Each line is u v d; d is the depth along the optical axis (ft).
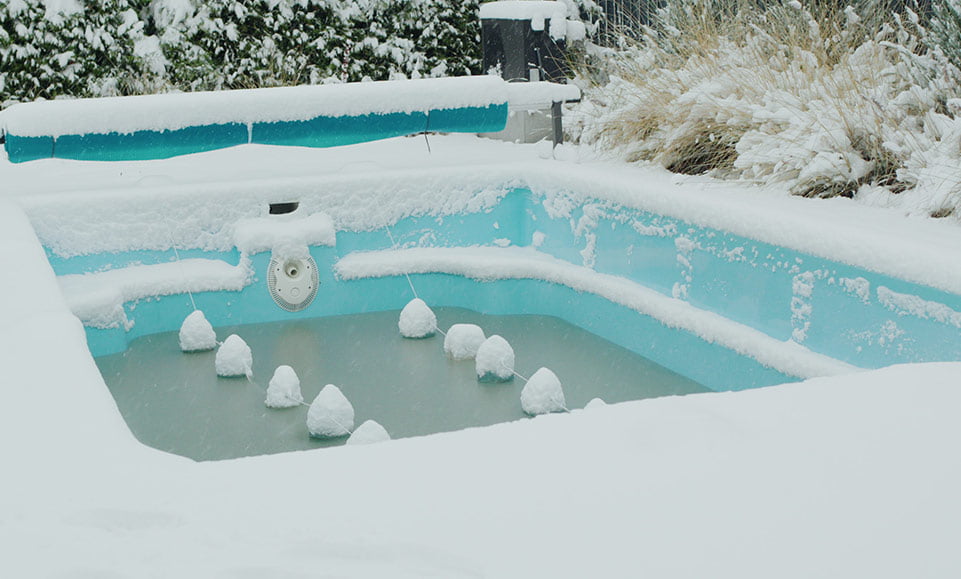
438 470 5.78
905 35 17.01
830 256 12.07
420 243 18.81
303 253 17.48
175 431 12.66
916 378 7.22
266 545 4.85
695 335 14.34
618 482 5.59
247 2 25.99
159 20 26.14
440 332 17.10
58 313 9.08
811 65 16.67
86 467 5.77
